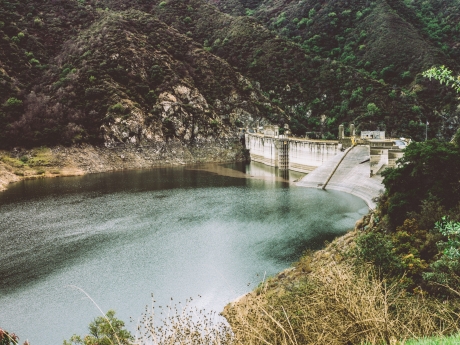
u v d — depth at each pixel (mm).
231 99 193250
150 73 182625
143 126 163500
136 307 45500
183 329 18828
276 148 155000
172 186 118875
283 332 14406
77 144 149625
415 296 28062
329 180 113688
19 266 58594
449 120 165750
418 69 188000
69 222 80750
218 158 175000
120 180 129625
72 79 164250
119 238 70438
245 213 85750
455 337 13406
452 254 25422
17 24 185375
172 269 56125
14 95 152875
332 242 59531
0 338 15766
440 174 56219
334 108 186625
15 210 90250
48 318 44125
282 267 54938
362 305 14836
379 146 111688
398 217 54719
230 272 54125
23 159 136875
